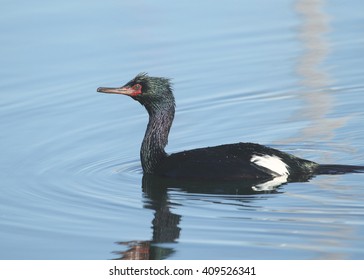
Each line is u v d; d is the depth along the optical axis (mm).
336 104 19219
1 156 16906
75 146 17438
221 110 19141
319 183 14984
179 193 15070
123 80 20062
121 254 12945
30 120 18547
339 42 22094
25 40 21812
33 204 14828
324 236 13086
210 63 21125
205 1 24516
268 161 15305
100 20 22938
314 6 24047
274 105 19266
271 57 21438
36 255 12961
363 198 14359
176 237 13320
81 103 19281
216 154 15617
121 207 14625
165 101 16000
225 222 13773
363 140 17438
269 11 23766
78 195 15203
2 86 19891
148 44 21828
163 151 16047
